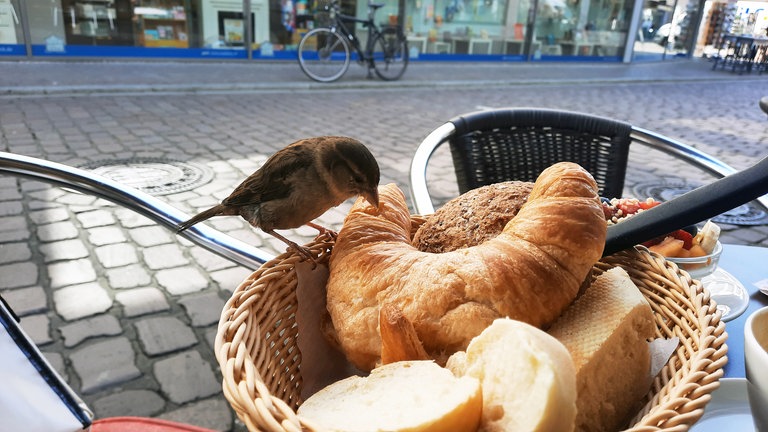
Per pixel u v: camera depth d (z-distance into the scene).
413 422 0.83
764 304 1.63
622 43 18.89
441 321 1.15
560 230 1.17
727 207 1.23
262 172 2.14
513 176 2.92
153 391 2.92
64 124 7.76
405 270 1.24
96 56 12.77
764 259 1.93
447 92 12.37
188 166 6.29
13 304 3.57
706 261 1.61
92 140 7.09
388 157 7.08
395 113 9.74
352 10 14.73
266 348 1.20
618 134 2.87
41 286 3.79
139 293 3.76
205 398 2.89
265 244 4.61
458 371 1.03
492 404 0.88
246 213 2.21
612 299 1.13
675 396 0.93
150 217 1.88
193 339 3.33
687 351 1.11
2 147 6.63
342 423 0.90
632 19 18.50
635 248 1.45
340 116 9.29
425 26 16.03
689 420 0.87
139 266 4.10
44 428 1.02
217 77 11.91
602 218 1.22
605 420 1.04
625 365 1.08
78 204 5.04
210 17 13.54
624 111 10.95
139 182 5.71
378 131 8.38
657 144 2.81
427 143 2.55
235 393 0.94
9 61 12.02
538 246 1.18
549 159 2.95
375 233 1.43
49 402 1.03
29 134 7.20
